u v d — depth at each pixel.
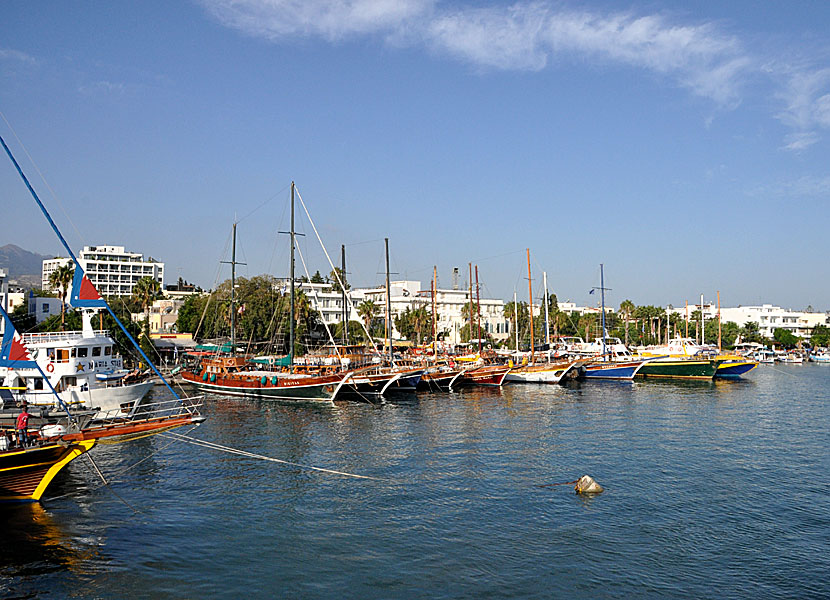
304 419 52.56
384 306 158.88
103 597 20.14
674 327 176.25
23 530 25.61
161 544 24.28
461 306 169.00
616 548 24.02
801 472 34.88
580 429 47.97
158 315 140.75
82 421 31.91
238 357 72.88
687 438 44.44
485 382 81.38
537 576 21.64
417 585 20.95
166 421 30.08
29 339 43.97
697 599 20.14
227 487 31.75
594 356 98.75
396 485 32.22
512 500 29.72
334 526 26.28
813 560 23.02
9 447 26.70
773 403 64.31
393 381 69.75
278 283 116.50
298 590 20.61
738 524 26.58
